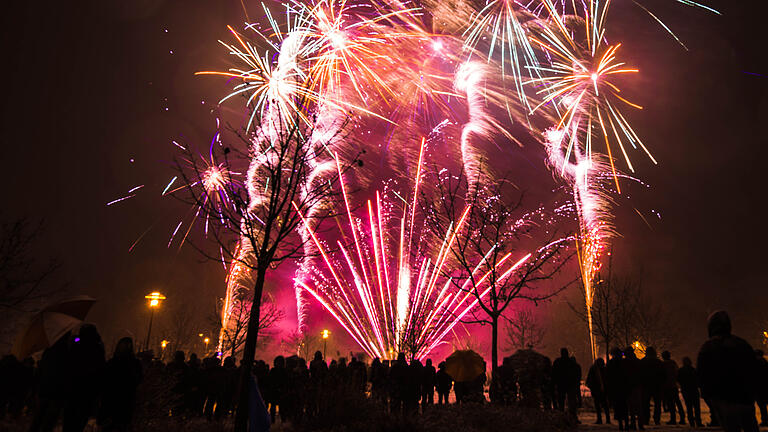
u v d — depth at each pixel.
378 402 11.74
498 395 13.55
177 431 9.13
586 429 12.27
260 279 8.96
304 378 11.92
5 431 8.70
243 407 8.27
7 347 18.86
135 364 7.61
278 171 9.66
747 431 5.07
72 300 7.86
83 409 7.05
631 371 11.62
